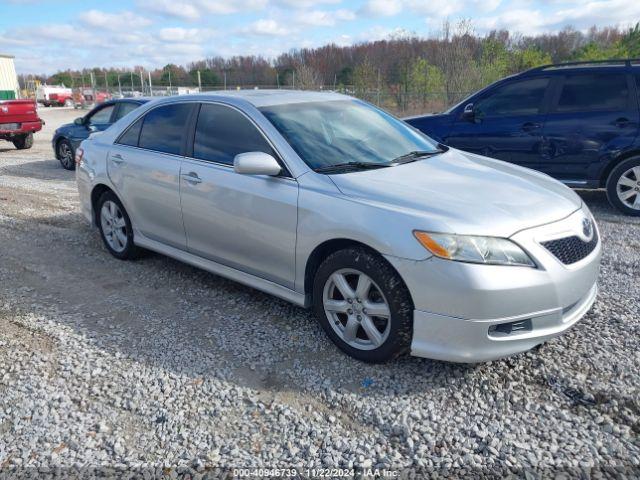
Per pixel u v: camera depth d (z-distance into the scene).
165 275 4.95
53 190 9.13
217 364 3.38
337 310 3.41
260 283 3.96
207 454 2.61
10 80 44.19
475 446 2.61
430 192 3.28
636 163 6.56
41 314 4.15
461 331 2.91
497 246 2.90
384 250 3.05
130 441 2.71
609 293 4.26
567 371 3.18
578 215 3.34
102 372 3.32
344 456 2.58
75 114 36.31
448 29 27.34
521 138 7.07
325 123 4.12
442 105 25.38
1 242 6.09
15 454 2.64
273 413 2.90
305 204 3.45
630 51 34.94
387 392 3.04
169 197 4.47
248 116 4.01
